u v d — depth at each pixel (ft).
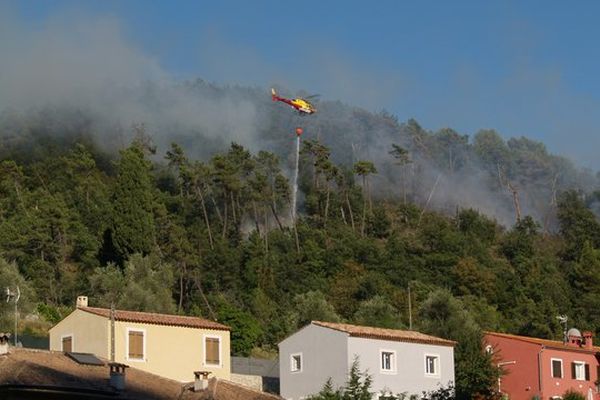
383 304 464.24
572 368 356.18
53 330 256.73
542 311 535.19
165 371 249.55
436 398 253.03
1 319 388.57
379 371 282.15
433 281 625.82
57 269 526.16
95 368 207.21
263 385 307.17
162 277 474.90
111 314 246.27
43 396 181.98
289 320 451.53
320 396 232.73
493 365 333.62
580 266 650.43
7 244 522.06
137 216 524.93
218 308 489.26
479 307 543.80
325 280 597.11
